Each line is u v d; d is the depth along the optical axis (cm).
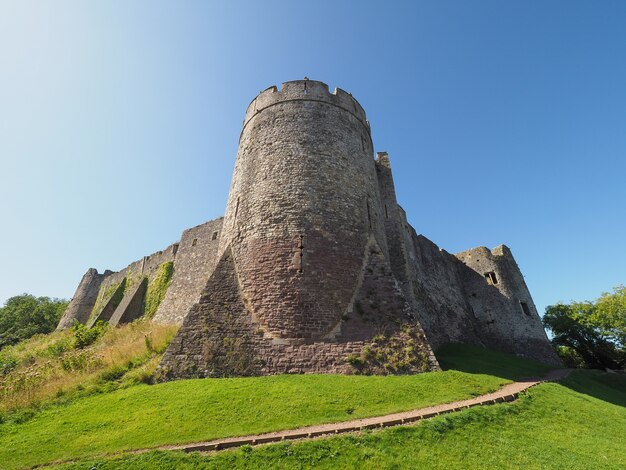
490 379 1183
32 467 652
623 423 1041
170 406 884
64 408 930
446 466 647
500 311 2903
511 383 1226
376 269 1418
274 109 1767
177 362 1122
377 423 774
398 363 1137
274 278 1291
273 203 1465
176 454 668
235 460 650
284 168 1548
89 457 676
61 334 2977
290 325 1193
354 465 639
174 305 2547
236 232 1496
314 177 1525
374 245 1510
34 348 2445
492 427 819
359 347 1166
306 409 853
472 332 2697
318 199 1475
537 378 1504
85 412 891
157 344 1402
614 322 3067
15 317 4425
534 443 771
